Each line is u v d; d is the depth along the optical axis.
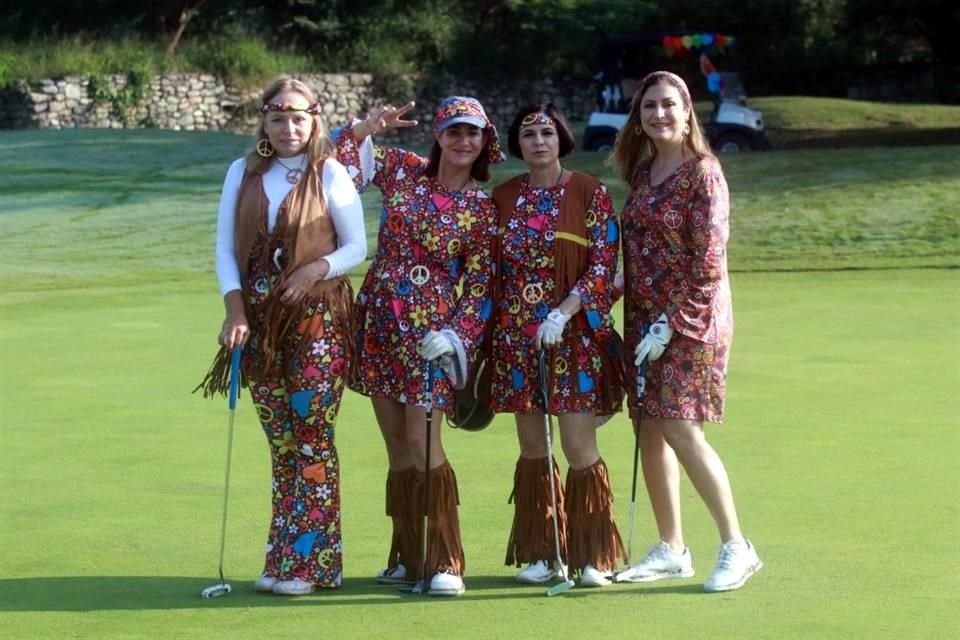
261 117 5.20
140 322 12.79
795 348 10.87
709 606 4.88
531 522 5.30
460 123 5.23
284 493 5.29
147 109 36.44
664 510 5.37
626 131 5.34
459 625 4.71
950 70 45.25
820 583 5.11
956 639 4.44
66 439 7.77
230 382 5.23
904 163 21.78
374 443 7.72
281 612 4.88
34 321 12.90
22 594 5.07
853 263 16.44
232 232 5.22
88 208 21.75
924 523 5.91
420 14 42.34
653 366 5.16
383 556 5.65
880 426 7.95
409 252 5.28
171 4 39.66
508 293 5.30
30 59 36.00
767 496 6.40
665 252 5.16
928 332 11.65
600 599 5.03
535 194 5.30
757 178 21.36
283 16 41.72
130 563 5.50
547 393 5.17
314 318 5.13
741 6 42.12
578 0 42.50
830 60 46.06
